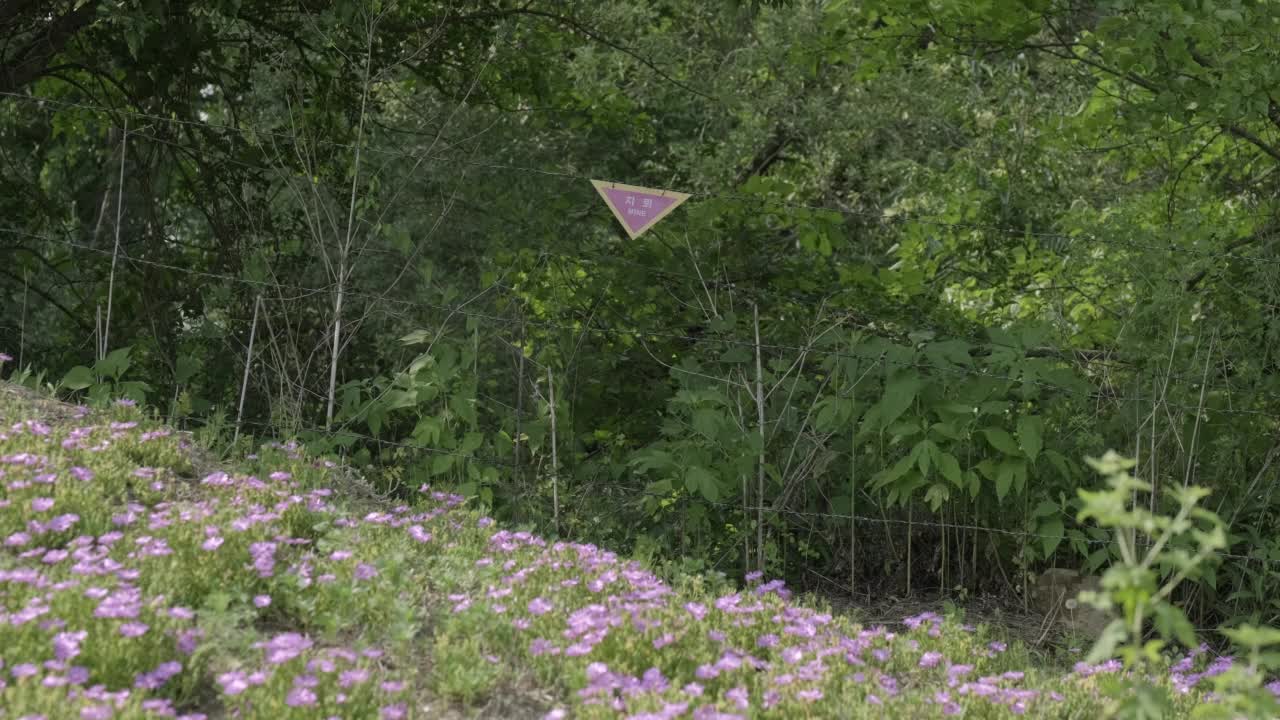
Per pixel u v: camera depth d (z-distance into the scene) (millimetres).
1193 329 6461
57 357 8008
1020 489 6109
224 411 6738
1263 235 7371
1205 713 3115
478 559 5152
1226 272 6770
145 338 7758
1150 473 6246
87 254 8008
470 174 7816
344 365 7234
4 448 4996
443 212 7297
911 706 4160
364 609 4289
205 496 5285
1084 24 9266
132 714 3078
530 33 9875
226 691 3377
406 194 7812
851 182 13695
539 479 6688
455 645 4039
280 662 3570
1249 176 8695
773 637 4609
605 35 10633
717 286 7590
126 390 6340
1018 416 6422
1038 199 11891
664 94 12438
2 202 8945
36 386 6234
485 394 7180
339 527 5160
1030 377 6172
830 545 6836
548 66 9914
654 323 7648
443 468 6430
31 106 9883
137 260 7223
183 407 6422
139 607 3617
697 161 12391
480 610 4262
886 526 6621
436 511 5812
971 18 8047
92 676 3357
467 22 9047
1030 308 8344
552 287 7598
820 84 13375
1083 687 4613
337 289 6766
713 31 13461
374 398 6578
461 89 9219
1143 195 9180
